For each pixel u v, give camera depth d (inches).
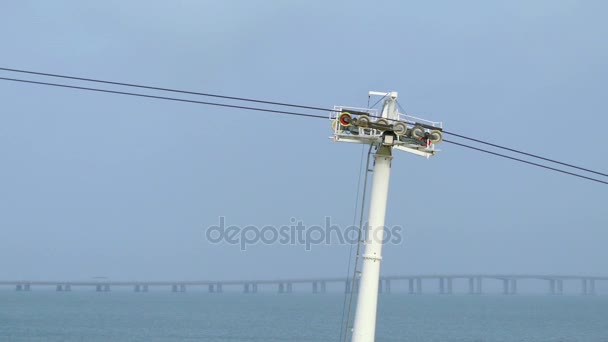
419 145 1211.2
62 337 6560.0
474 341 6594.5
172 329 7426.2
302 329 7544.3
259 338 6530.5
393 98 1194.6
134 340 6318.9
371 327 1195.3
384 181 1207.6
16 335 6702.8
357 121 1185.4
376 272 1203.9
